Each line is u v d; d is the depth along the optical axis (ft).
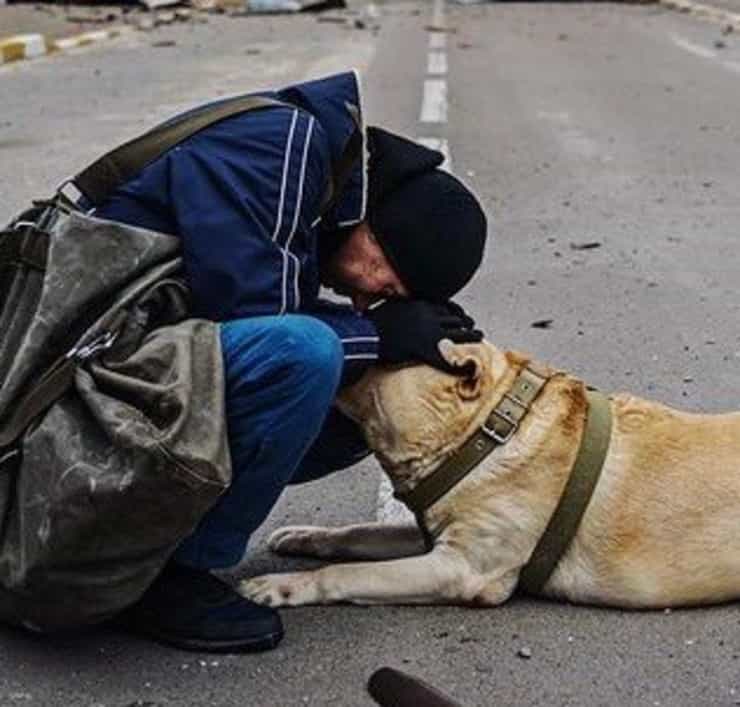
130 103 53.21
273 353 13.62
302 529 16.92
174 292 13.80
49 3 107.86
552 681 14.26
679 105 55.31
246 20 102.94
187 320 13.87
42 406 13.51
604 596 15.40
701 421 15.78
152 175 14.02
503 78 64.13
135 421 13.00
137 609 14.78
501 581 15.38
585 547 15.29
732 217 35.63
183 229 13.78
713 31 91.86
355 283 15.15
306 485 18.81
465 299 28.17
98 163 14.32
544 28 96.07
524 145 45.78
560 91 59.52
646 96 58.03
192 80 60.90
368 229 14.94
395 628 15.16
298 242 14.17
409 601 15.51
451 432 15.08
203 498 13.15
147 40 83.30
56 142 44.42
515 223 34.76
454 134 47.67
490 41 84.94
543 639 14.97
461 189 15.17
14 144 44.29
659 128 49.52
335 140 14.39
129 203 14.05
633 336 25.85
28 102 54.03
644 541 15.20
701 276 30.12
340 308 15.17
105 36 84.33
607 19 105.09
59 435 13.28
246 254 13.74
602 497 15.20
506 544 15.21
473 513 15.21
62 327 13.64
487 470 15.11
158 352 13.37
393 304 15.25
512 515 15.12
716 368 24.07
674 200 37.60
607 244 32.78
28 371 13.64
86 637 14.90
